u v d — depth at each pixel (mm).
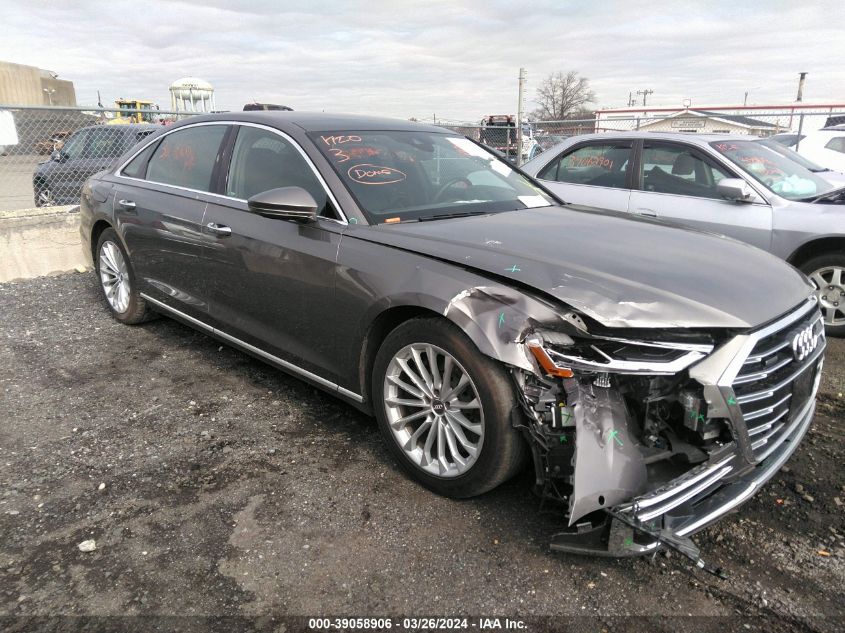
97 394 3945
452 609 2246
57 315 5551
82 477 3031
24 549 2521
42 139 7922
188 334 5035
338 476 3043
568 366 2309
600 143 6328
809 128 14898
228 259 3750
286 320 3469
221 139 4090
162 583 2346
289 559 2479
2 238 6812
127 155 5086
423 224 3162
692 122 13711
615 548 2209
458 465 2729
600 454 2229
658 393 2328
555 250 2793
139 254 4664
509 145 13578
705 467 2324
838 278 4969
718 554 2537
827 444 3414
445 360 2697
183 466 3131
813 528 2703
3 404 3795
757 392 2396
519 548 2551
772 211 5074
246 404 3807
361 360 3098
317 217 3275
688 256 2857
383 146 3732
